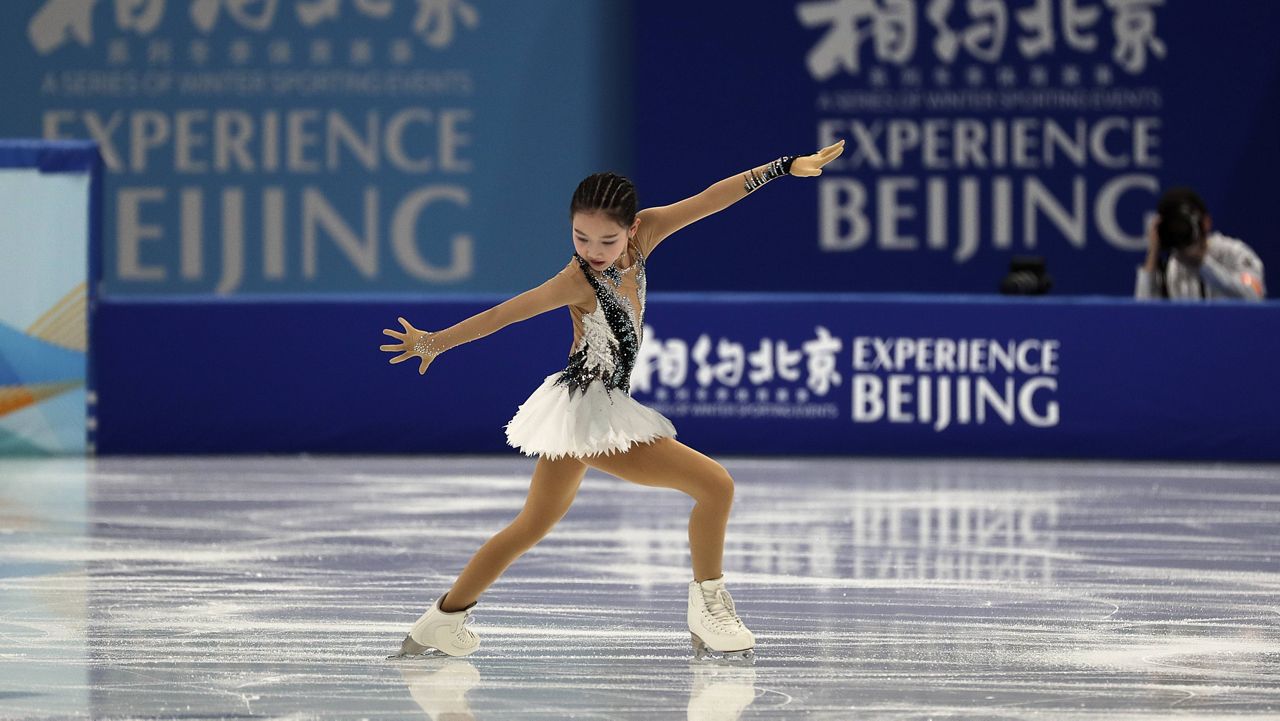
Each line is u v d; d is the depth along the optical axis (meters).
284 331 40.81
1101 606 21.61
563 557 25.36
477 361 40.69
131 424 40.75
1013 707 16.12
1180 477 36.56
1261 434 39.34
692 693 16.70
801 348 40.25
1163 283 42.38
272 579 23.53
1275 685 17.09
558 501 17.97
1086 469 38.06
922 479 35.97
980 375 39.91
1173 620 20.66
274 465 38.53
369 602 21.78
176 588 22.78
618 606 21.47
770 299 40.31
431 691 16.77
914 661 18.23
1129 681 17.25
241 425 40.84
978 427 39.91
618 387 17.61
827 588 22.92
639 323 17.83
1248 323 39.34
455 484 34.81
